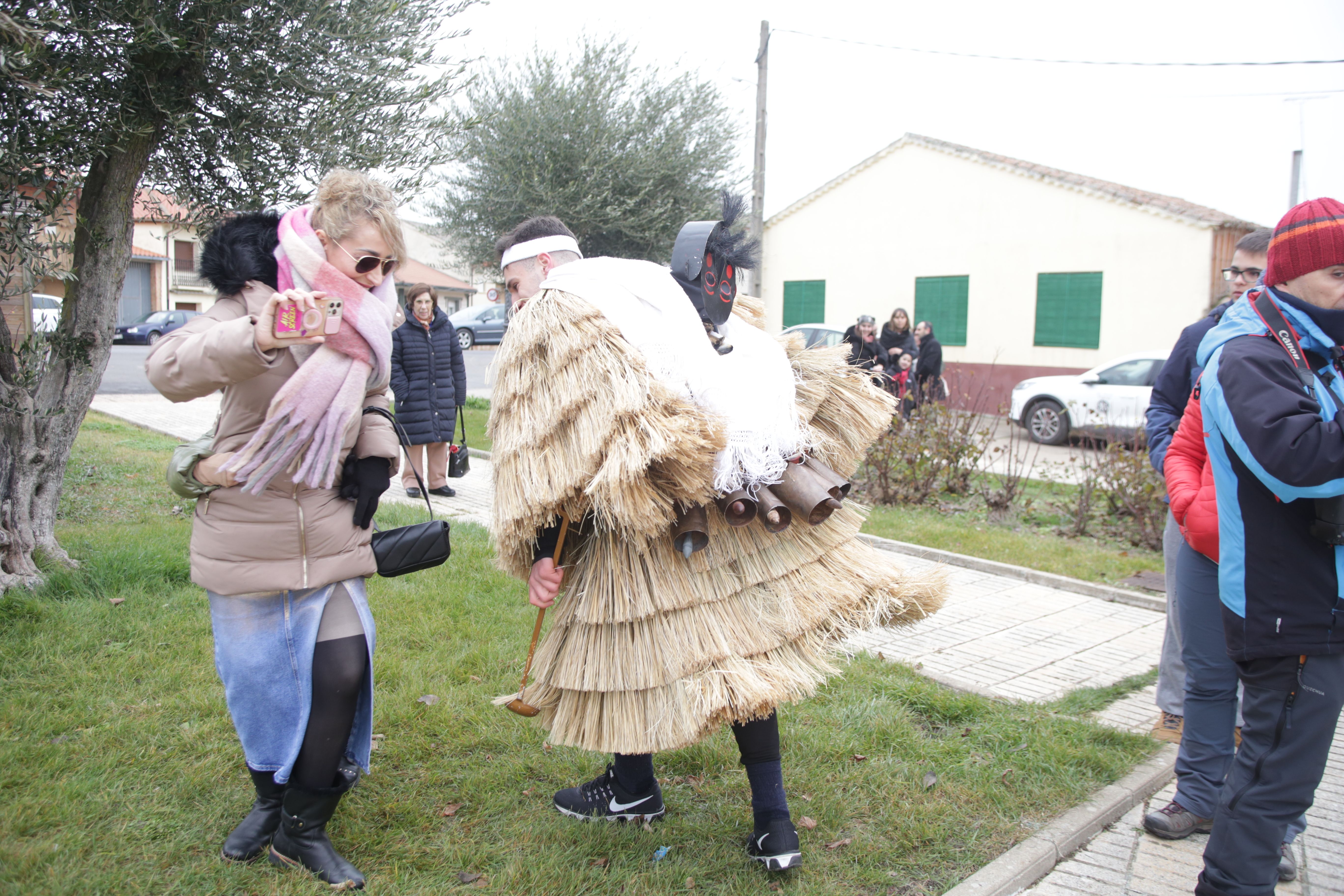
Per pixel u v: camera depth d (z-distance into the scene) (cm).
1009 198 1914
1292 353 229
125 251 472
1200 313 1688
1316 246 225
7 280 389
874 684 386
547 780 299
